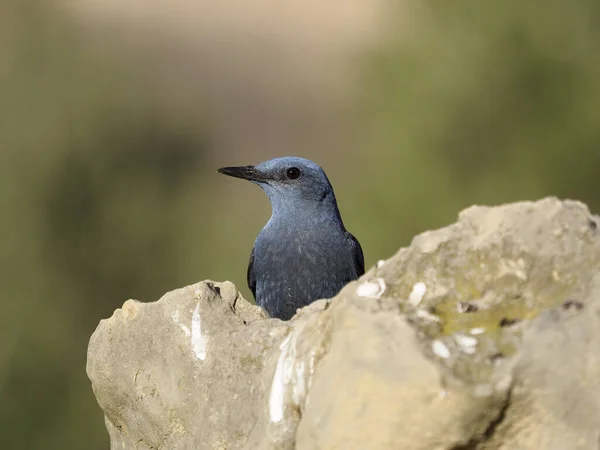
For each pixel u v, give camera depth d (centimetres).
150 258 2058
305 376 512
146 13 3506
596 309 448
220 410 571
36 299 1825
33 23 2061
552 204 497
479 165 1814
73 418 1759
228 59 3409
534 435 439
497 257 498
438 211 1786
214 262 2105
